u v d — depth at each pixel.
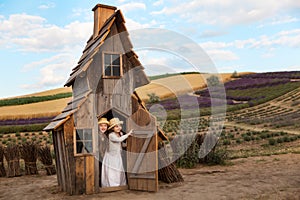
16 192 9.69
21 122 48.31
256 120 38.25
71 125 8.53
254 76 82.56
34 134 37.75
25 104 66.88
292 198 7.07
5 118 54.09
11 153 13.49
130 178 8.84
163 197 7.76
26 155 13.65
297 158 12.97
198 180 9.75
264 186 8.29
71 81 9.59
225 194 7.72
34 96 78.38
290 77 74.94
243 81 77.88
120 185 8.93
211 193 7.89
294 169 10.49
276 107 49.66
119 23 9.35
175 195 7.91
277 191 7.72
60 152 9.02
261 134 26.92
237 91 67.94
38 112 55.84
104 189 8.62
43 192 9.34
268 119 38.56
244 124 36.47
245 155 15.54
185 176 10.70
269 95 59.56
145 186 8.54
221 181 9.31
